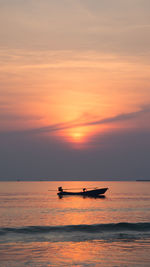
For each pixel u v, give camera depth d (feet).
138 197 533.14
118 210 310.45
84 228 178.19
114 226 182.09
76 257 128.26
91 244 148.05
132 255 130.93
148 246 144.25
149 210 309.22
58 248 141.18
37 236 163.02
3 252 134.62
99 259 125.80
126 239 157.48
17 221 225.76
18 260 124.16
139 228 180.04
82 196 550.77
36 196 574.97
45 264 119.75
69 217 251.19
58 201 439.63
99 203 402.93
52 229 175.11
